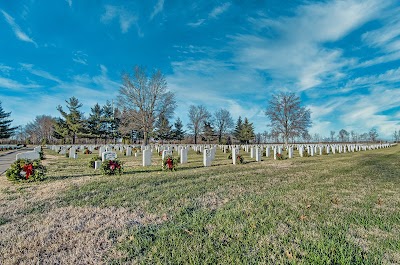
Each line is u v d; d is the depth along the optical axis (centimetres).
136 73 4175
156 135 6525
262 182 786
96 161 1190
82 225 397
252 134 7506
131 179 834
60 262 280
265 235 348
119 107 4219
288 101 4909
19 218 433
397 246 314
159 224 399
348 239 333
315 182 786
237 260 276
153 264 271
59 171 1094
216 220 411
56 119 5753
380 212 458
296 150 3534
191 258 281
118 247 315
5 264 276
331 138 8038
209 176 916
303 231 363
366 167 1217
